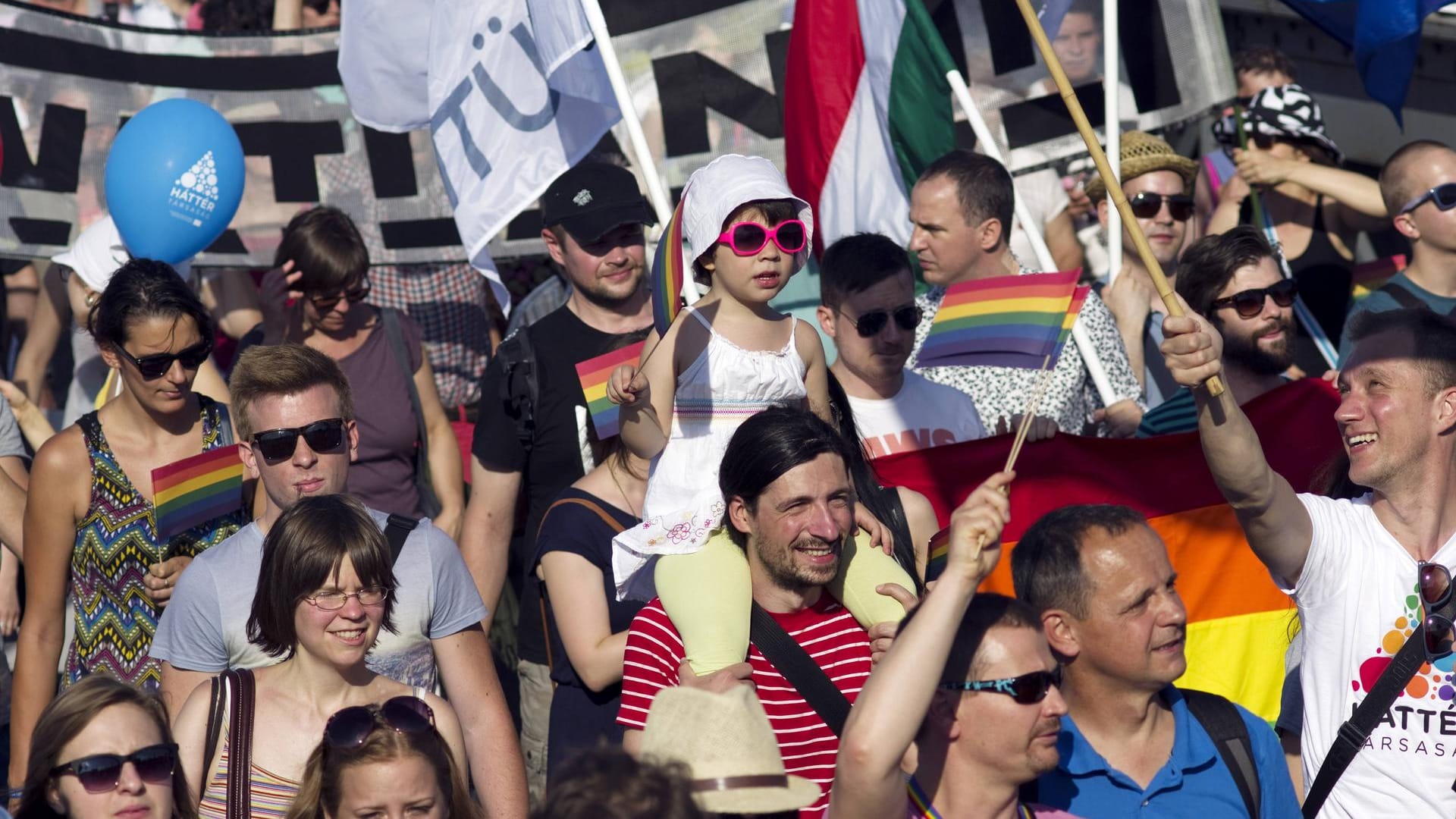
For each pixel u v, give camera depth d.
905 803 12.59
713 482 17.47
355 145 29.06
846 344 20.91
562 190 22.22
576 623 17.58
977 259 23.11
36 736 14.23
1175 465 19.78
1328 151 29.80
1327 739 15.73
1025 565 14.52
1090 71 27.00
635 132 22.02
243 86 28.73
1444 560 15.55
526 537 21.89
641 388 16.97
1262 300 21.33
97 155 27.70
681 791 10.47
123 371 19.36
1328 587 15.76
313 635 15.12
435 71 24.20
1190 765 14.34
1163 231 26.53
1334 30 27.73
